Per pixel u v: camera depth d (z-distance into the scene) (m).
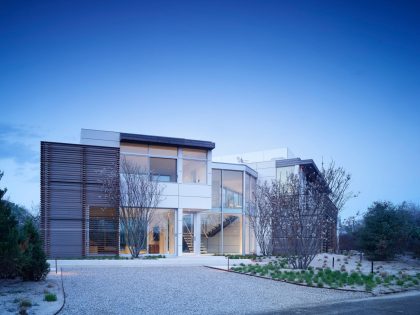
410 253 23.88
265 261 19.72
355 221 26.09
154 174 22.88
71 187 21.14
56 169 20.98
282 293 10.90
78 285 11.41
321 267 17.23
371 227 22.08
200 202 23.72
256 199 25.33
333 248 27.88
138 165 22.58
